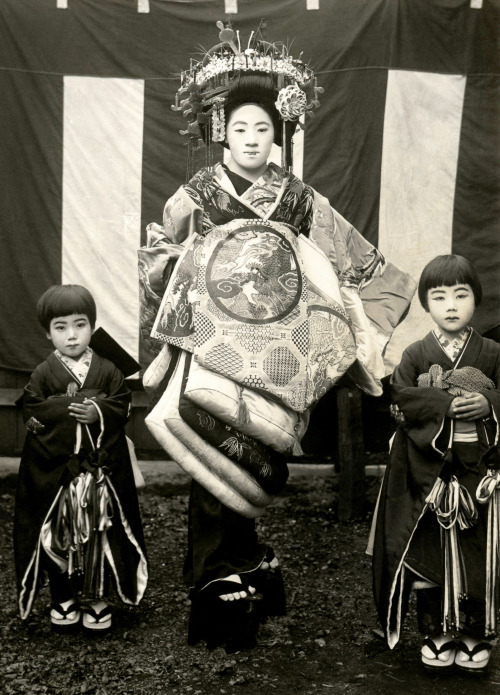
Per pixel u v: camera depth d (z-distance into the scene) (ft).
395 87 16.12
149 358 16.94
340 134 16.21
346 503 16.03
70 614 11.51
